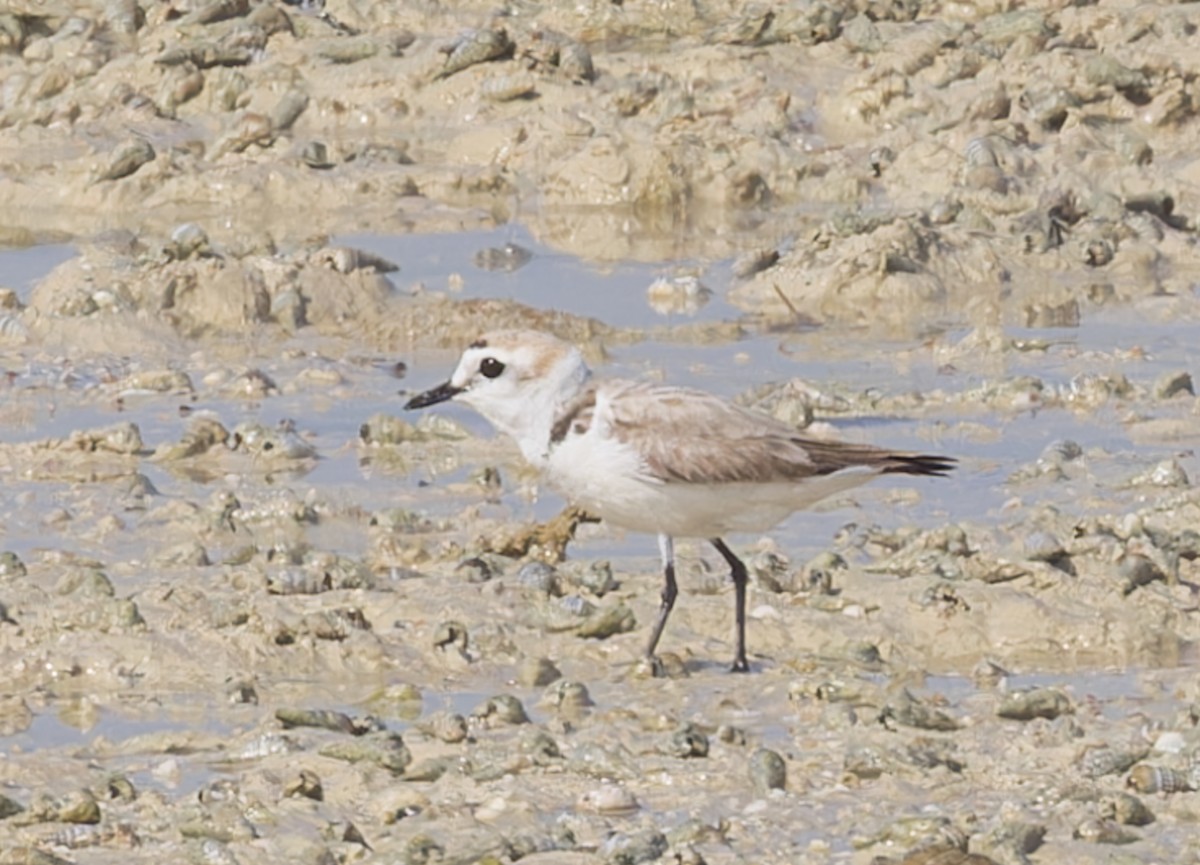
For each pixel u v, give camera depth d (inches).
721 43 1005.8
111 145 926.4
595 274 781.9
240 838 366.3
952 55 970.1
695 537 453.1
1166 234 800.9
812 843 364.2
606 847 360.8
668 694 430.0
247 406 638.5
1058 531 508.7
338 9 1051.9
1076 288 761.0
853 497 550.3
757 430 421.7
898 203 850.1
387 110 952.9
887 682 439.5
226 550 519.2
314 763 395.9
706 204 869.2
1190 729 400.5
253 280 729.0
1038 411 624.4
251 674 443.2
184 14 1028.5
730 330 716.0
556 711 422.6
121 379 659.4
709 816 373.7
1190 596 476.4
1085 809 372.2
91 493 557.3
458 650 452.1
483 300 731.4
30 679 442.0
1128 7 1011.3
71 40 1006.4
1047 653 456.8
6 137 940.0
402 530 533.0
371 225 847.7
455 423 609.0
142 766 398.3
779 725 415.2
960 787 384.8
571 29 1035.3
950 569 489.4
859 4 1025.5
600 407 423.8
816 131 930.7
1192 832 367.2
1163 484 552.4
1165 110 911.0
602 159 875.4
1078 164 861.8
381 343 706.8
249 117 925.2
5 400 640.4
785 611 470.0
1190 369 666.8
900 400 629.3
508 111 947.3
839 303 748.0
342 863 359.6
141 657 447.2
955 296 754.2
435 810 378.3
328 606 471.2
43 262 796.6
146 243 814.5
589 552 514.3
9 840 364.8
